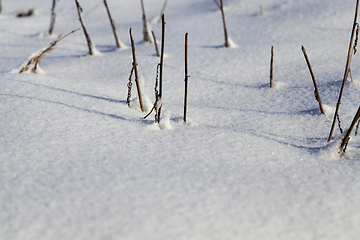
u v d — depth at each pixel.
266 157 1.57
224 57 3.53
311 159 1.57
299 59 3.26
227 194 1.23
